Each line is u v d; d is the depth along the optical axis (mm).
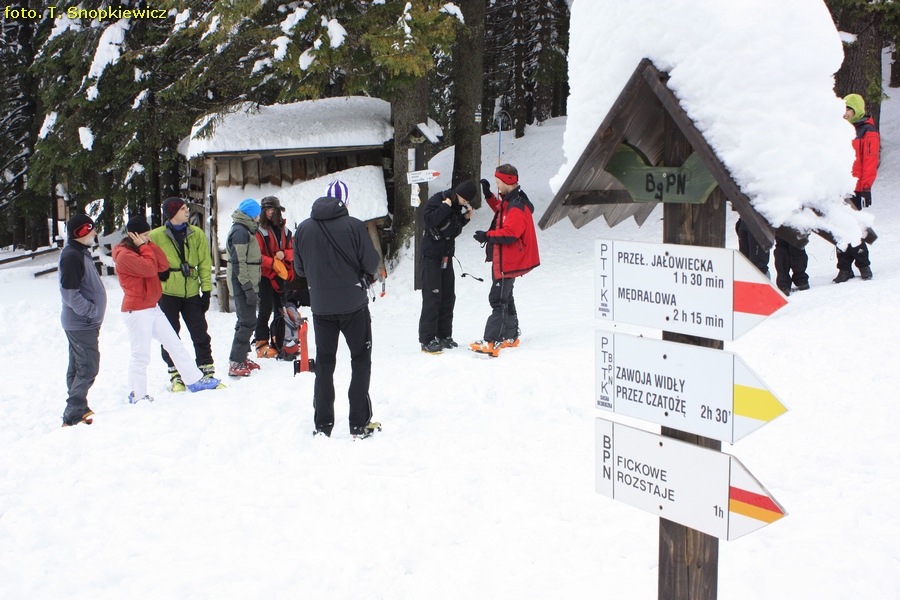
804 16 1837
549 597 2939
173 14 14719
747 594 2805
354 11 12414
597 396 2252
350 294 4883
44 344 9797
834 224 1866
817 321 6090
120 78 14609
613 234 13359
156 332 6355
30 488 4336
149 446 4910
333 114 15039
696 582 2131
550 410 5230
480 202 16062
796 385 4895
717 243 1992
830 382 4820
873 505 3305
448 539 3541
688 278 1986
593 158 2113
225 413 5559
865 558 2906
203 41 12422
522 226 6688
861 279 7824
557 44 22391
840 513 3299
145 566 3391
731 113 1821
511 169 6781
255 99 14461
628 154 2141
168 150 15391
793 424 4336
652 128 2158
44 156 15656
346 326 4957
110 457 4742
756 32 1806
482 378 5949
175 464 4641
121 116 15117
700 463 1987
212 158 13477
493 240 6707
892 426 4078
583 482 4012
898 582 2752
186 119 14812
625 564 3129
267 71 13672
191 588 3150
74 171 15570
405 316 10922
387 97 13078
